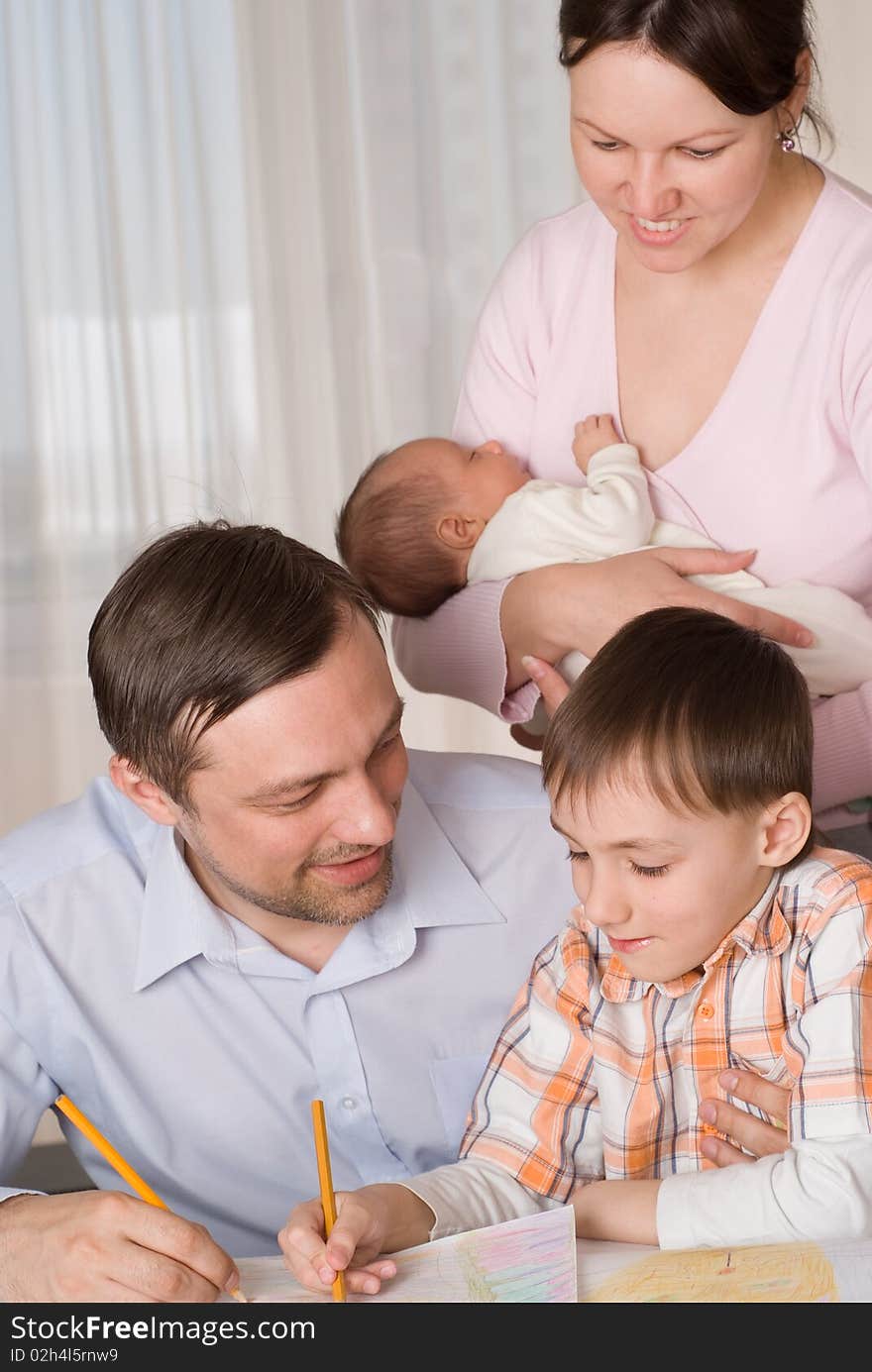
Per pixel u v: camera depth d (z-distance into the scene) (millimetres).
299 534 3230
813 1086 1014
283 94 3135
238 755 1007
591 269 1504
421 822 1250
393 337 3207
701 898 1070
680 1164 1133
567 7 1207
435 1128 1207
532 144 3191
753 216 1382
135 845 1234
